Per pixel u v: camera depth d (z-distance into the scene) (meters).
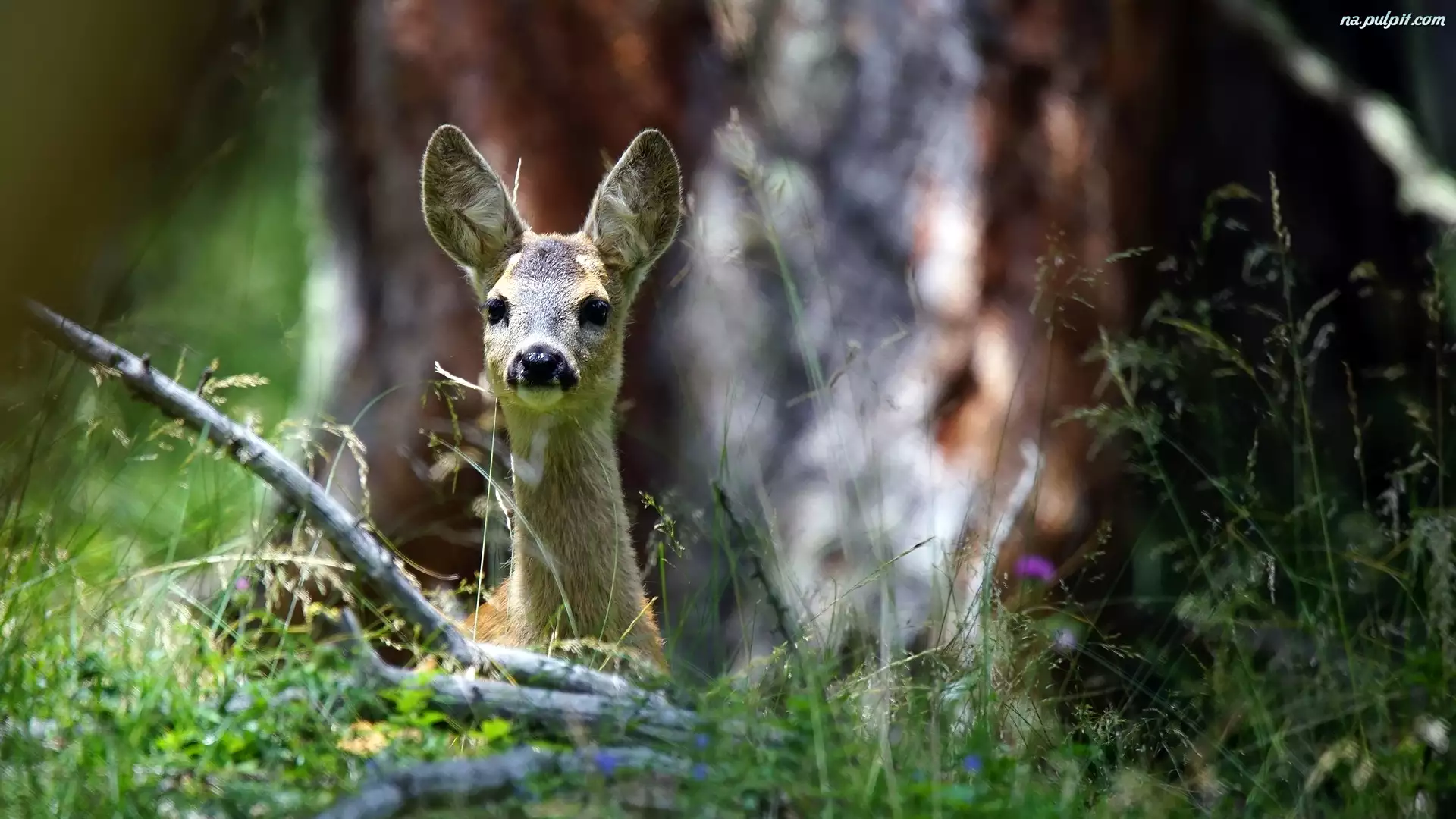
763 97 14.41
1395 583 10.89
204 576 9.52
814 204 14.15
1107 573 13.59
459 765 6.54
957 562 9.66
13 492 8.52
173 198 10.76
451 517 13.65
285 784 6.71
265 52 12.15
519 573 9.36
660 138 10.32
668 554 12.64
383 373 14.47
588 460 9.37
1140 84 14.34
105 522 10.12
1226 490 10.23
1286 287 10.85
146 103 8.01
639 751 6.88
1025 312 13.80
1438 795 8.40
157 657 7.89
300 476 8.43
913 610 11.69
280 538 10.03
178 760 6.82
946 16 14.19
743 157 12.27
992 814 6.75
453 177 10.23
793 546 12.92
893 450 13.32
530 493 9.34
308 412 14.46
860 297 14.00
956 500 12.97
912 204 14.06
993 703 8.12
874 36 14.31
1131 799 7.47
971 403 13.68
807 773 6.79
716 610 9.43
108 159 7.86
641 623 9.38
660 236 10.36
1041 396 13.61
